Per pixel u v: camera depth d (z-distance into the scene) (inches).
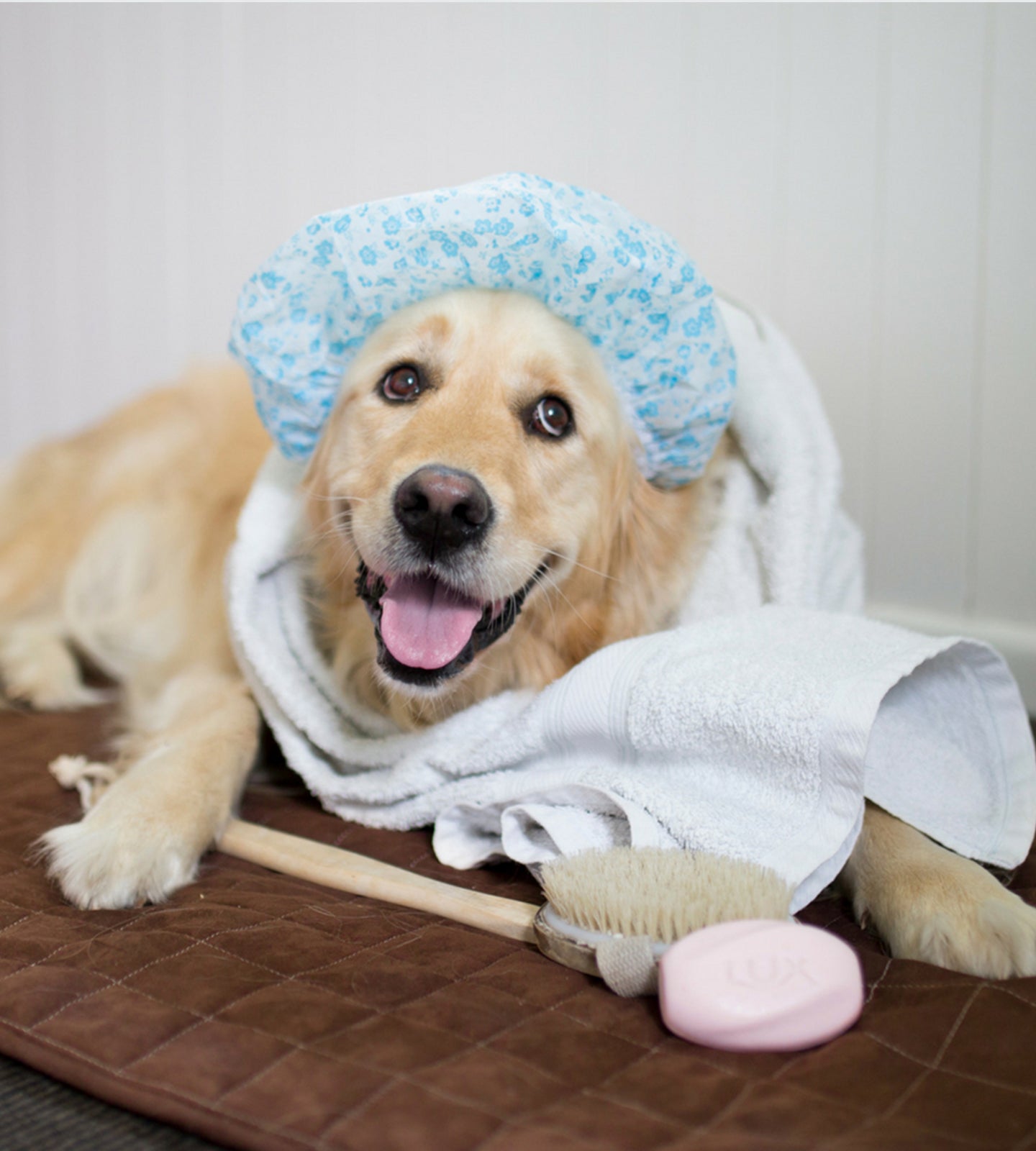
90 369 140.8
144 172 131.7
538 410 56.7
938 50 89.9
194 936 41.7
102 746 72.0
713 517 67.2
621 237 53.0
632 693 49.4
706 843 43.6
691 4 99.0
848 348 97.8
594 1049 33.2
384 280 55.6
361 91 116.5
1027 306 89.3
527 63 107.2
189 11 125.0
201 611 84.4
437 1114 28.9
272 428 63.9
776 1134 27.8
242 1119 29.2
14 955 39.8
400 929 43.6
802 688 44.1
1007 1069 31.4
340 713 62.1
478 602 54.5
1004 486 92.5
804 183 97.1
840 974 33.4
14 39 137.8
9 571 98.4
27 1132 30.3
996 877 47.0
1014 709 49.6
